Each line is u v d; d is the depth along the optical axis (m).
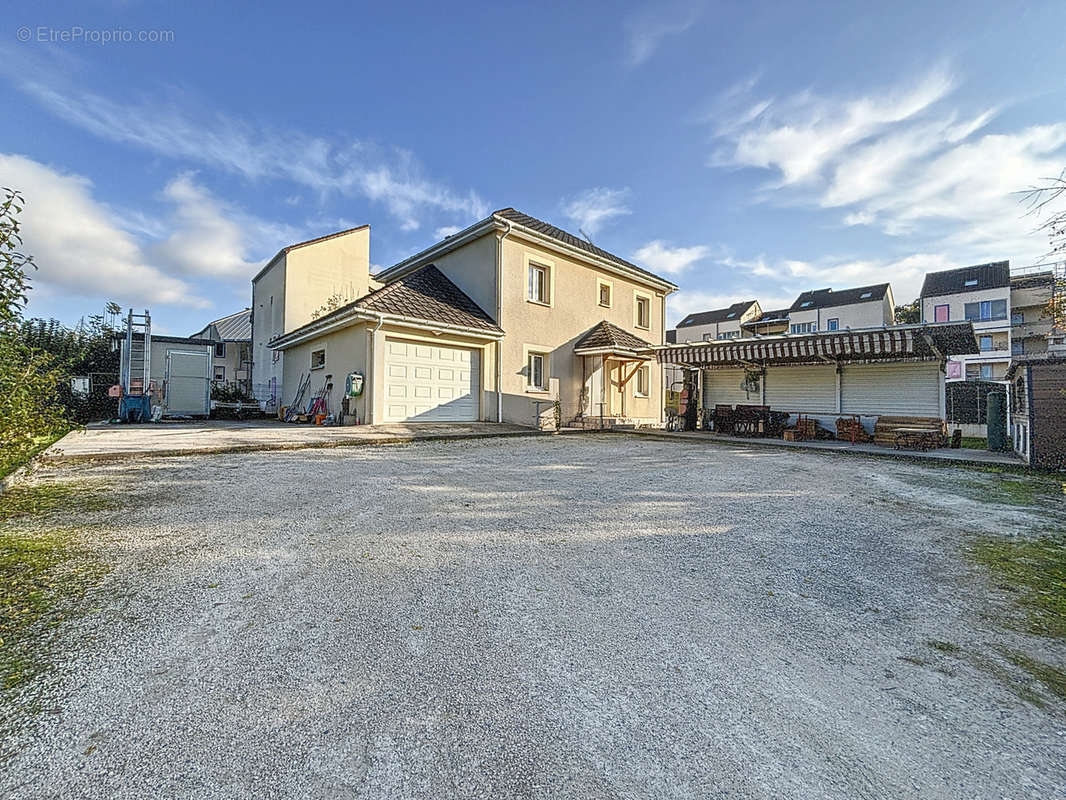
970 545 4.17
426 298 14.16
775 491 6.29
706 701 2.01
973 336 10.24
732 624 2.71
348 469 7.09
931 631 2.68
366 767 1.60
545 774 1.59
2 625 2.46
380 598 2.91
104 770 1.55
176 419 16.77
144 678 2.05
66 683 2.00
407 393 13.02
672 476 7.24
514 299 15.25
